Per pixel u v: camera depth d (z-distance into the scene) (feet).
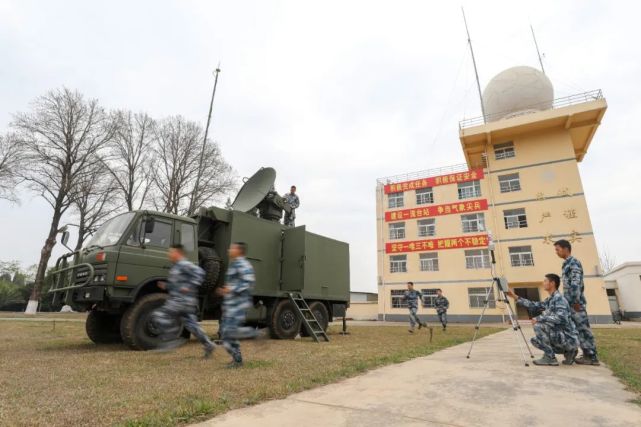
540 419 8.66
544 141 88.43
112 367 15.33
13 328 35.50
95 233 25.21
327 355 19.75
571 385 12.23
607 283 103.09
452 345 26.32
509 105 93.97
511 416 8.88
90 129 84.12
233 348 15.57
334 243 38.63
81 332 33.24
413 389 11.72
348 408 9.60
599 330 46.37
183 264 18.22
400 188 104.63
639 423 8.41
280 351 21.53
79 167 81.92
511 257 85.76
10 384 12.12
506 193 90.07
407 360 18.48
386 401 10.27
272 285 31.17
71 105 82.33
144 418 8.54
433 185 100.12
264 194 33.71
